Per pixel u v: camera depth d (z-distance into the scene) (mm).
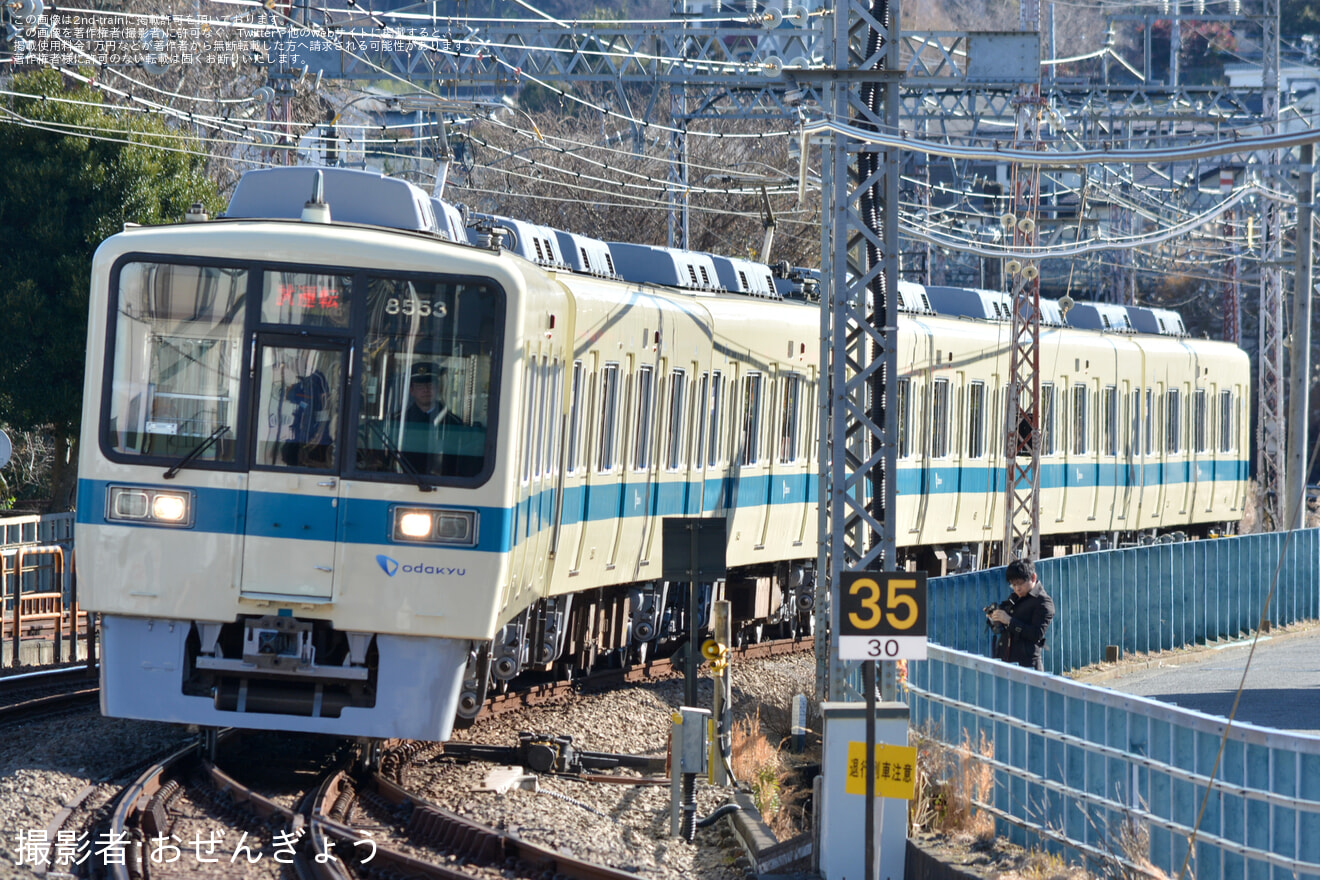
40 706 48906
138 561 39062
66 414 111688
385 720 39406
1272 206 127375
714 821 41625
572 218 162000
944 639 58781
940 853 35062
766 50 117062
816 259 174250
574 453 52312
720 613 48062
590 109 177500
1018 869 33750
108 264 39406
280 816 34781
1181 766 31141
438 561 39219
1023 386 87562
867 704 31250
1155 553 76188
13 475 132500
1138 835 32094
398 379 39500
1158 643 76312
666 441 61562
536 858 33781
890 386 45938
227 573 39000
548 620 53625
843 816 35594
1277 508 124188
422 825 36125
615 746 51125
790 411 73812
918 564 87812
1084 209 102500
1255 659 75562
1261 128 125125
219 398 39312
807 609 78062
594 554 55875
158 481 39031
